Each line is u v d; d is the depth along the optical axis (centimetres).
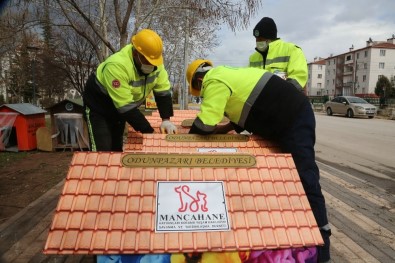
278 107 262
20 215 399
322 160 832
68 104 816
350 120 2106
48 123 1397
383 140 1195
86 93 344
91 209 171
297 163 259
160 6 819
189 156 195
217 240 167
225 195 184
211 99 260
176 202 178
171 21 912
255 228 174
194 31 1053
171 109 365
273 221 178
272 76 269
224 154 199
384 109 2670
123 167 188
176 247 162
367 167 754
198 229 170
